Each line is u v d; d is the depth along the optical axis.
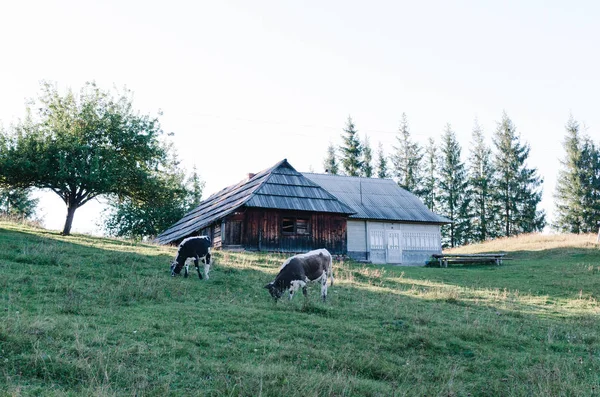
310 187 38.47
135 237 54.47
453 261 38.69
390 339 13.42
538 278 28.47
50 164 33.94
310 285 21.31
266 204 35.31
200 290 17.97
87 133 35.94
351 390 9.57
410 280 26.05
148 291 16.23
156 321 12.91
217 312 14.57
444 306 19.42
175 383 9.17
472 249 49.97
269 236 35.59
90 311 13.40
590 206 67.69
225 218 34.91
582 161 69.38
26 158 32.84
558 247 41.97
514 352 13.56
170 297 16.31
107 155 35.59
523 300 22.39
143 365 9.79
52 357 9.45
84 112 36.31
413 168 72.06
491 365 12.27
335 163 79.44
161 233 53.16
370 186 47.06
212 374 9.73
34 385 8.48
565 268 31.75
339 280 23.55
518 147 69.94
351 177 48.06
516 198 68.12
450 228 69.44
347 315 15.78
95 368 9.22
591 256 37.44
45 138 34.56
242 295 17.91
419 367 11.55
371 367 11.15
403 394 9.66
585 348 14.59
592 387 10.84
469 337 14.41
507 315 18.75
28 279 16.28
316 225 37.19
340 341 12.91
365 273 26.16
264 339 12.38
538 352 13.80
